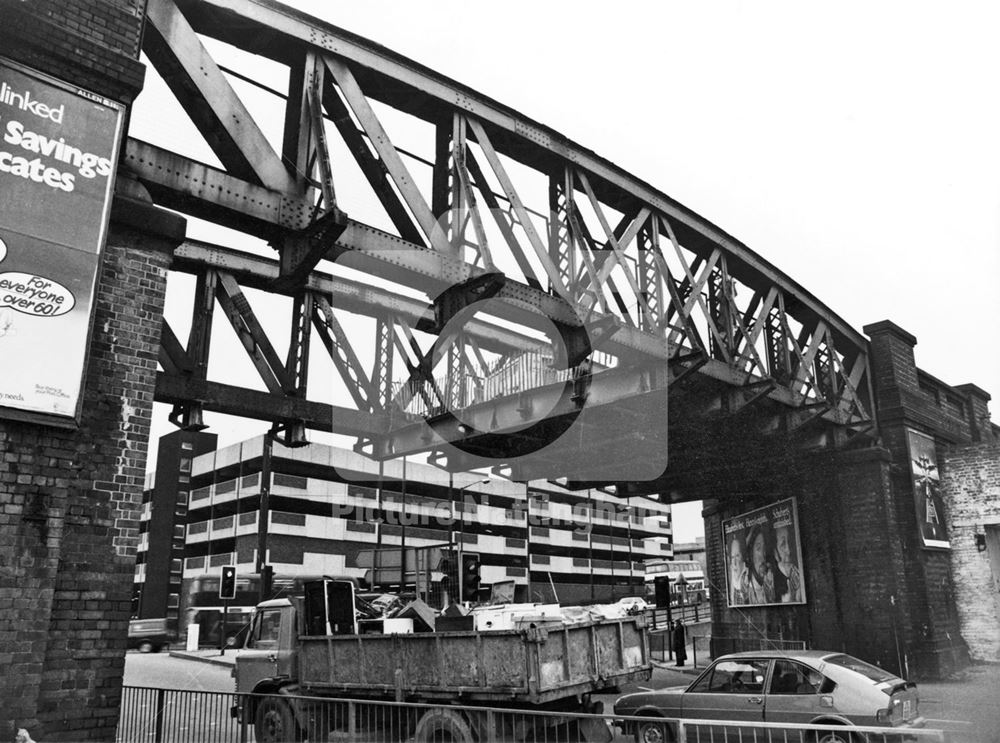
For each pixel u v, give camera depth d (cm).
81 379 637
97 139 680
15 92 641
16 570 594
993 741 970
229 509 5631
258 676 1214
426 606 1269
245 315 1307
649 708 952
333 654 1073
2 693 570
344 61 927
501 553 5228
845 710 834
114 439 675
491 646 907
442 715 858
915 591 1780
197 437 5816
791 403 1606
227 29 873
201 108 824
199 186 779
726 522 2198
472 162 1092
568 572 5575
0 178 623
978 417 2311
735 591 2139
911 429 1892
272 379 1278
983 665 1802
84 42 683
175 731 927
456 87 1033
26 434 618
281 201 834
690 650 2714
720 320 1472
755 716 882
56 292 635
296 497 5178
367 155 988
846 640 1792
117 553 659
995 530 1911
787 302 1680
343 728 988
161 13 778
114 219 704
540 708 913
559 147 1149
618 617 1019
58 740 601
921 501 1847
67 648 620
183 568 5431
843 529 1828
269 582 3206
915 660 1714
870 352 1945
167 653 3794
